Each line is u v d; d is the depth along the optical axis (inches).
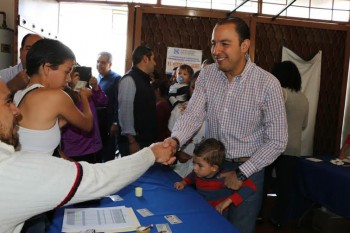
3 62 122.4
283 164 122.9
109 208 57.1
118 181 37.6
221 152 67.4
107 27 241.6
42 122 50.8
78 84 77.6
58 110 52.7
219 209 64.0
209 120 71.2
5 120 33.0
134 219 52.7
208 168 67.8
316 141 172.6
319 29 166.9
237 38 60.4
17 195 30.3
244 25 61.4
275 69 121.3
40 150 51.6
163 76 158.9
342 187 100.7
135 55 109.2
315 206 129.3
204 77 71.1
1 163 30.5
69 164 34.2
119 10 239.3
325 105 171.8
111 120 152.0
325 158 127.0
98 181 34.9
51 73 56.2
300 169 121.9
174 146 57.1
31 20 131.5
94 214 54.2
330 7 169.3
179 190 69.2
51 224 50.8
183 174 92.4
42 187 31.2
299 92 120.3
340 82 171.2
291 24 163.0
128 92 105.7
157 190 68.6
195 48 160.6
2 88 33.6
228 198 65.0
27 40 77.3
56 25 166.1
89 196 34.3
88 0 162.4
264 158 62.1
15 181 30.3
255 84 64.0
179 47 159.2
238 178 62.3
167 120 118.3
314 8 167.9
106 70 161.2
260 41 162.9
